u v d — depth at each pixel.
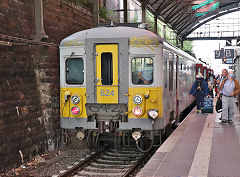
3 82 7.37
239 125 9.90
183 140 7.82
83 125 7.99
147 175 5.23
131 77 7.75
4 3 7.56
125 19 18.66
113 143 9.09
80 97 7.95
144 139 8.66
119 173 7.12
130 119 7.75
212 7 36.28
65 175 6.83
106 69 7.86
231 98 10.08
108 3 18.12
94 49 7.85
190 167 5.60
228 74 10.05
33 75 8.84
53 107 9.27
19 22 8.17
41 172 7.22
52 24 9.50
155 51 7.75
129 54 7.74
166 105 8.39
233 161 5.89
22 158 7.92
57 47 9.53
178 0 24.86
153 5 23.64
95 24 12.79
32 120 8.52
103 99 7.80
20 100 8.04
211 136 8.24
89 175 6.99
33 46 8.88
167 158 6.22
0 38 7.31
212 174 5.17
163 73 7.95
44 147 9.04
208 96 13.03
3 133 7.26
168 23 32.28
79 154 8.78
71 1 10.76
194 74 17.69
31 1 8.69
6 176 6.96
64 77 8.14
